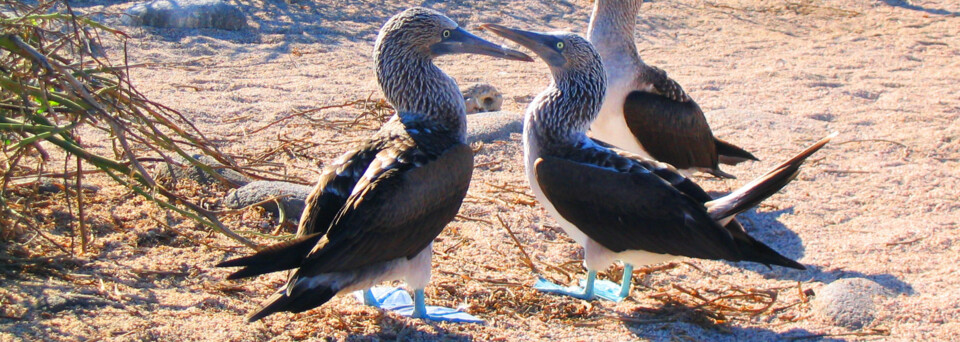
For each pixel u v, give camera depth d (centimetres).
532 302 645
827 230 797
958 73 1400
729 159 905
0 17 662
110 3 1514
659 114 839
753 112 1137
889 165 967
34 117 654
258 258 514
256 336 555
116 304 577
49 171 793
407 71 661
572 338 589
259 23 1495
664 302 654
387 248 560
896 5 1927
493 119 1029
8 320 538
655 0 1852
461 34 674
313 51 1377
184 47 1330
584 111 671
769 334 610
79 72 632
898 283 688
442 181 588
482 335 585
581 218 637
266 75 1231
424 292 649
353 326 586
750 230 796
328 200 577
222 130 984
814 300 656
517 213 799
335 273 554
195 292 615
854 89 1280
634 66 848
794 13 1827
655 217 615
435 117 662
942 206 849
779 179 589
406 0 1716
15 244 650
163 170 831
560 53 674
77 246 664
